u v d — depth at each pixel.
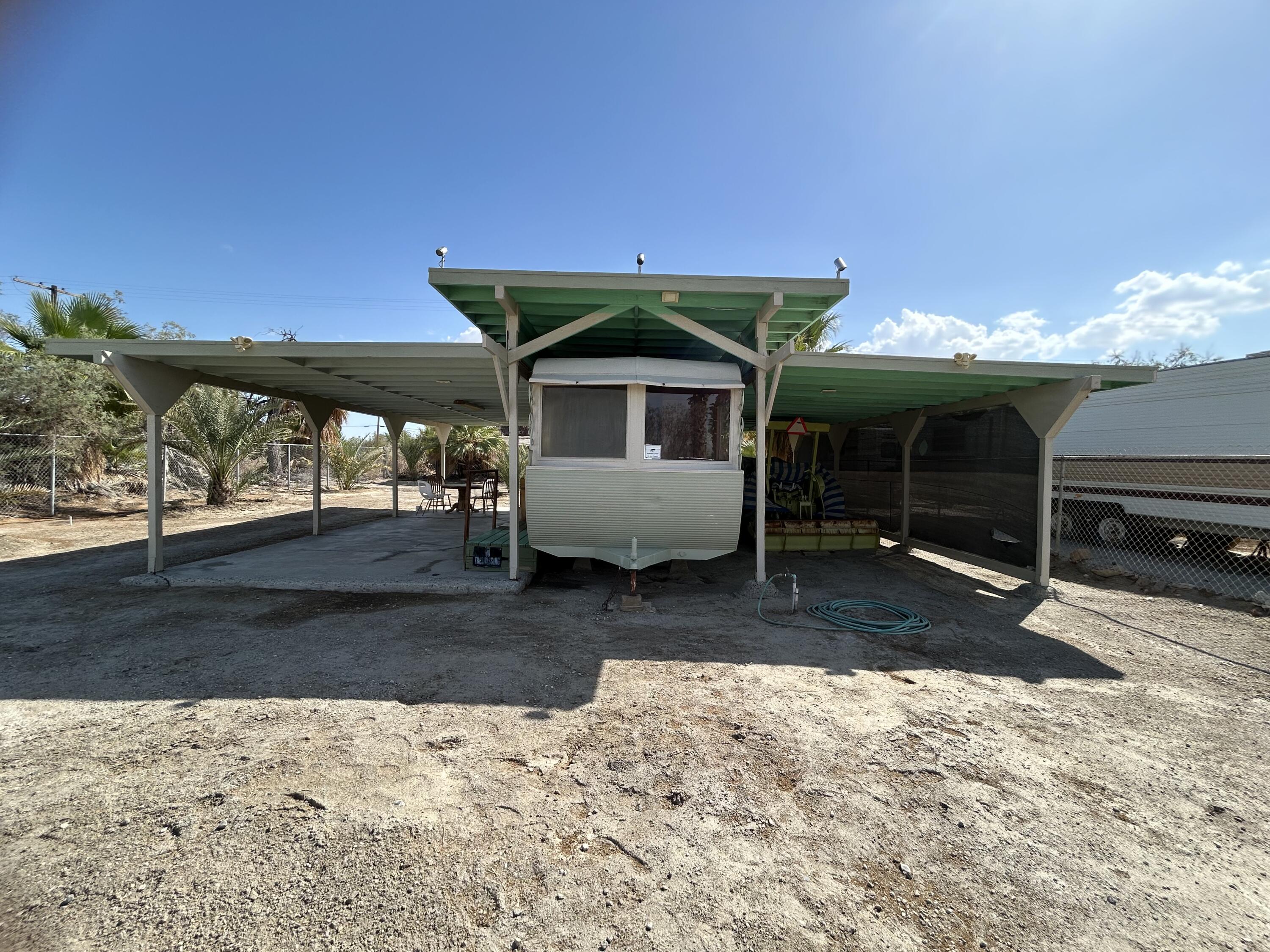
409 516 13.10
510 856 2.03
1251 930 1.79
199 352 5.64
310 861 1.98
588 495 5.60
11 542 8.52
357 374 6.79
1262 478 6.66
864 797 2.45
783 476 9.13
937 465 8.30
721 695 3.47
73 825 2.15
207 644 4.18
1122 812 2.39
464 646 4.23
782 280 5.07
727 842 2.14
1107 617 5.38
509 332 5.57
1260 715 3.34
